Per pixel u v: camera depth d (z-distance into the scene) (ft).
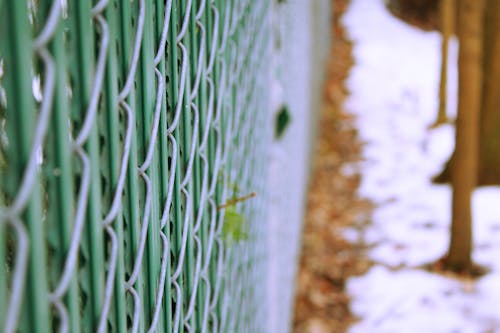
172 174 4.80
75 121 3.33
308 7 25.40
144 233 4.15
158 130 4.59
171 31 4.87
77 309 3.30
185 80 5.28
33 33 3.14
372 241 23.26
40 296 2.89
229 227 7.28
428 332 17.97
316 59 32.45
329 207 26.48
